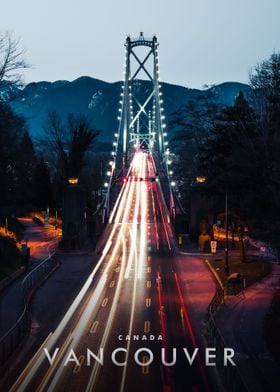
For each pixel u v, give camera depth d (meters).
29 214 117.81
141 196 153.38
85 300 56.31
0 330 42.72
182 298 57.03
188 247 91.56
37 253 84.88
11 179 74.62
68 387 31.45
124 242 98.62
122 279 67.75
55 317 49.25
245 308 51.69
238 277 58.75
